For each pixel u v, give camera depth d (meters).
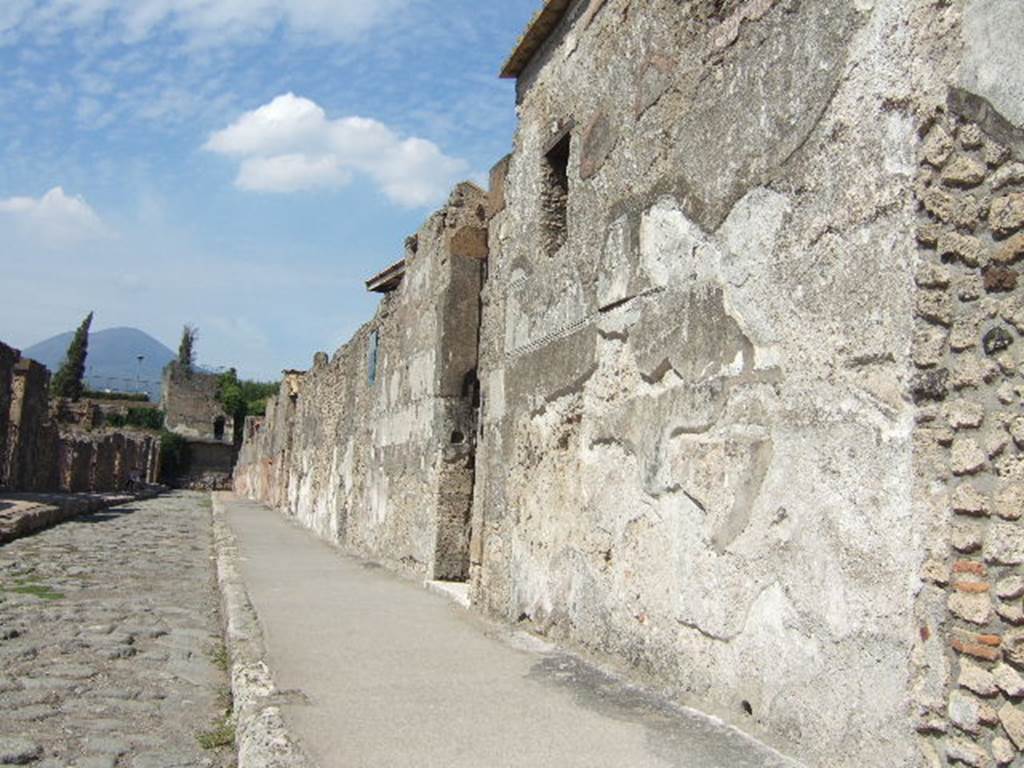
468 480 9.90
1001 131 3.06
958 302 3.18
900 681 3.25
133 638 7.05
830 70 3.84
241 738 4.24
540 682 5.11
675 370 4.95
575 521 6.10
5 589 9.09
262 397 61.66
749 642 4.15
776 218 4.14
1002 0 3.08
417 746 3.94
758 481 4.15
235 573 10.07
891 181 3.46
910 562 3.26
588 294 6.13
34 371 24.23
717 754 3.81
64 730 4.71
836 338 3.70
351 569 11.07
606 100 6.08
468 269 10.33
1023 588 2.87
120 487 36.16
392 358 12.76
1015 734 2.85
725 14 4.75
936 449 3.21
